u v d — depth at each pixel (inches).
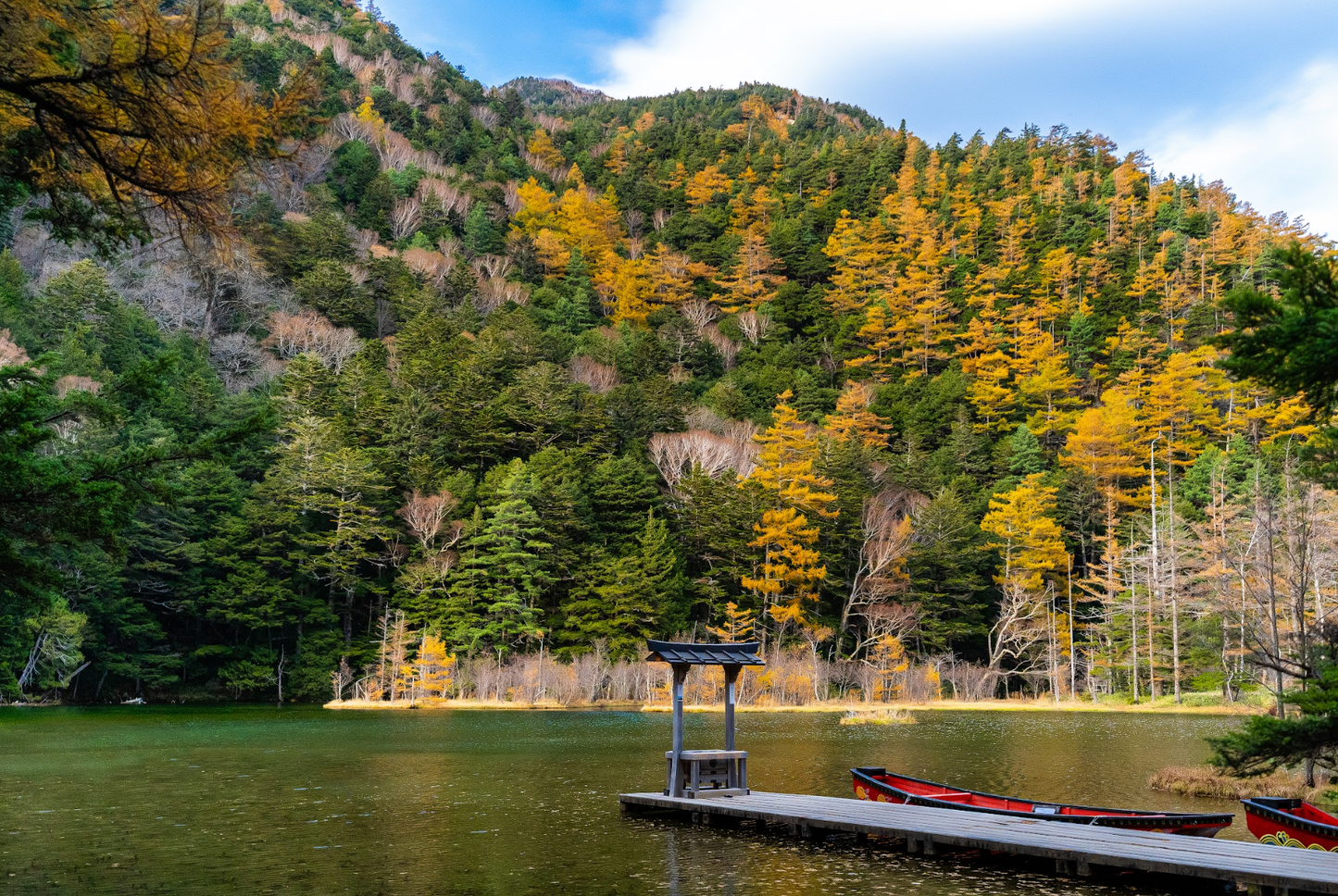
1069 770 1108.5
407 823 746.8
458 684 2389.3
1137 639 2682.1
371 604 2817.4
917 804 719.1
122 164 327.0
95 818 773.9
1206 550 2057.1
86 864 601.9
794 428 3344.0
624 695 2401.6
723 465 3189.0
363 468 2711.6
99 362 2709.2
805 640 2694.4
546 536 2711.6
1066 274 4862.2
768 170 6663.4
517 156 6515.8
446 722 1851.6
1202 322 4037.9
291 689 2571.4
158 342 3223.4
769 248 5354.3
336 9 7239.2
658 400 3339.1
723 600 2792.8
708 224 5733.3
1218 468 3043.8
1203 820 618.8
